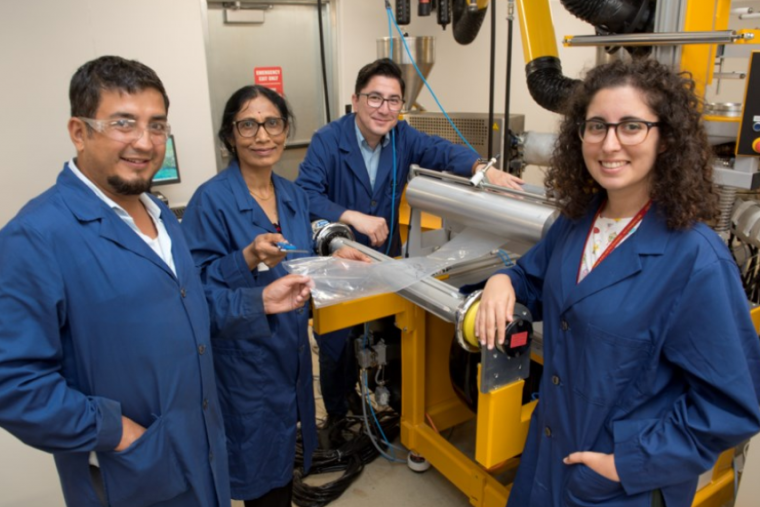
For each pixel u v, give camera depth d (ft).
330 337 6.35
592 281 3.24
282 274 4.84
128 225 3.30
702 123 2.99
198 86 10.91
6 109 9.04
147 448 3.27
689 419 2.95
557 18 10.57
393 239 7.27
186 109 10.86
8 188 9.30
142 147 3.06
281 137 4.69
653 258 3.05
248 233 4.68
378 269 4.75
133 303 3.21
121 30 9.84
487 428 4.05
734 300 2.90
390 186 6.99
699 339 2.88
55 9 9.15
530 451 3.98
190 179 11.22
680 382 3.19
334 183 6.89
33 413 2.86
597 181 3.26
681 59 5.04
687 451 2.94
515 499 4.08
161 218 3.73
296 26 12.46
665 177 2.98
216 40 11.61
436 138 6.99
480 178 5.28
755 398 2.86
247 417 4.76
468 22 8.25
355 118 6.80
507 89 6.64
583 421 3.34
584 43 5.23
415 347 6.21
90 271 3.08
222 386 4.75
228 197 4.68
